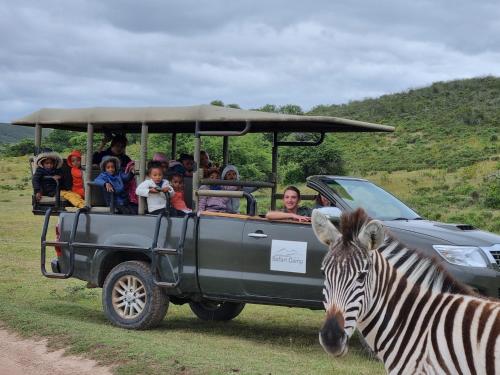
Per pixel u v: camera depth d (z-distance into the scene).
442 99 70.69
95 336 6.70
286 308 9.42
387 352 3.76
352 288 3.62
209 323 8.34
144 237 7.57
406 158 47.97
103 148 9.15
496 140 51.59
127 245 7.62
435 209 25.41
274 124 7.80
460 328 3.48
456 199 28.20
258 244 6.92
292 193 7.28
